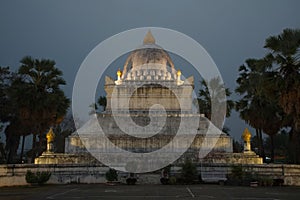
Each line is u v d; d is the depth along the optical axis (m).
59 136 71.19
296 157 45.34
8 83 57.66
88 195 24.34
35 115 42.59
